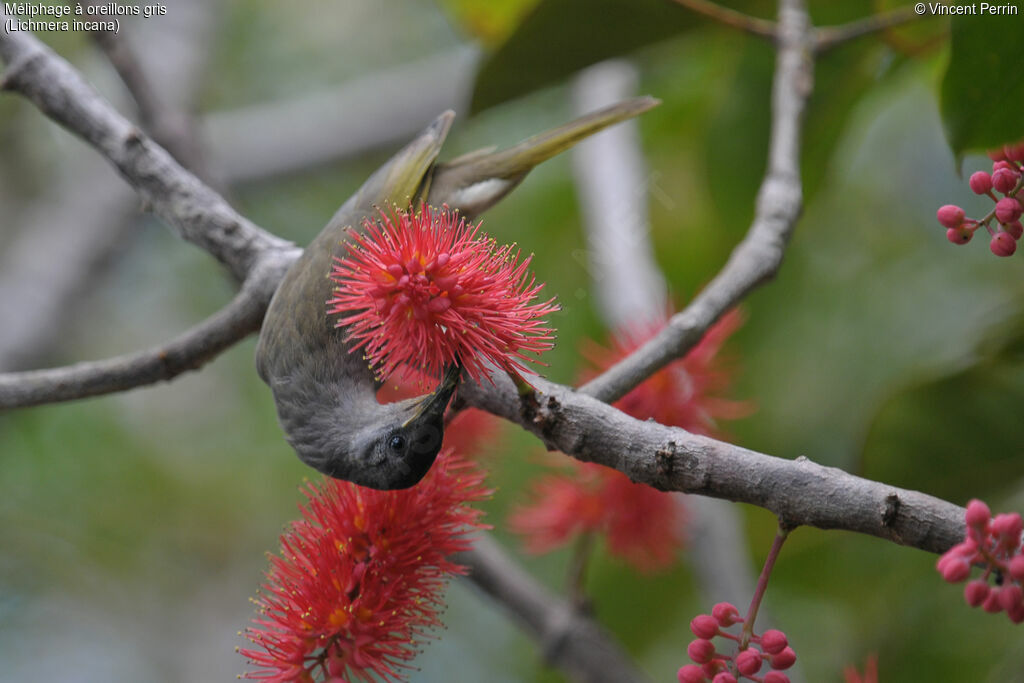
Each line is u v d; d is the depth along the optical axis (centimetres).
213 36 1538
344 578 508
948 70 538
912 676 831
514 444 1097
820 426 1068
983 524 370
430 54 1648
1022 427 700
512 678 1291
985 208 1112
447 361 476
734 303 598
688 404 675
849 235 1173
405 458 519
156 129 898
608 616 1039
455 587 1369
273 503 1391
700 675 428
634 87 1204
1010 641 812
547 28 798
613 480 745
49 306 1416
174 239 1544
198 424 1438
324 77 1641
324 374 621
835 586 959
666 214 1161
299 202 1571
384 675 499
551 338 462
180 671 1363
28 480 1326
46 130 1565
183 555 1409
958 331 1077
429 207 504
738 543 845
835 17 941
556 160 1267
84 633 1366
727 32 874
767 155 970
